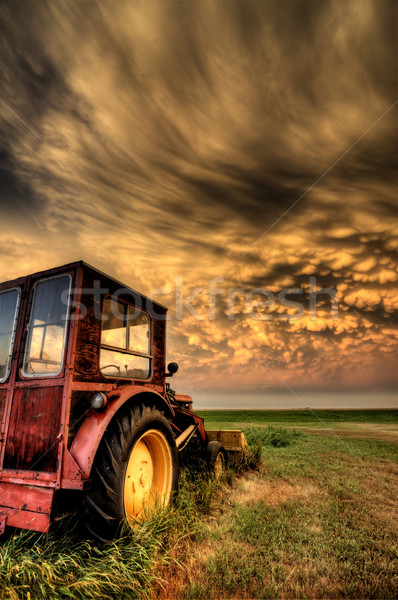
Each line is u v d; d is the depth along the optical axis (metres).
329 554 3.05
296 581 2.66
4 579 2.23
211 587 2.56
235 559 2.92
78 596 2.29
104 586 2.35
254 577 2.70
